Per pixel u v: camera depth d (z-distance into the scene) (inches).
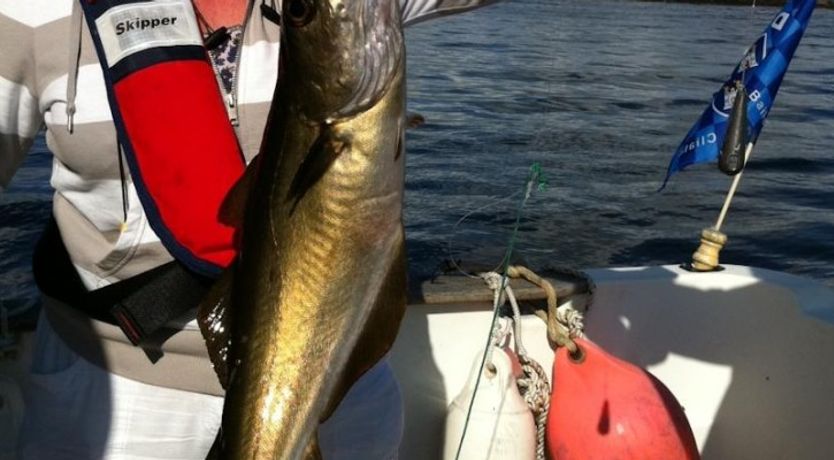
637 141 491.8
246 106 66.4
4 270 215.6
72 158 66.0
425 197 336.8
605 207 360.2
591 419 105.2
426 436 112.7
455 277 113.2
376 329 57.4
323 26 50.3
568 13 1529.3
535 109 554.6
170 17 64.6
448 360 112.5
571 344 108.9
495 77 667.4
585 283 114.7
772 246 336.2
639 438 103.4
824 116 612.7
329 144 52.2
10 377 95.1
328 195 53.3
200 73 64.4
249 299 57.7
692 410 122.6
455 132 467.5
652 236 332.8
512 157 421.1
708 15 1694.1
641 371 108.7
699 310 122.5
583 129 512.7
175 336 68.1
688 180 414.0
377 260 54.9
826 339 114.8
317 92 51.5
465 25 1082.1
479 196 341.4
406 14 73.3
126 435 69.6
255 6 67.4
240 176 63.5
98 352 69.8
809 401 116.8
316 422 58.2
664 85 707.4
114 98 63.6
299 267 55.4
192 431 70.1
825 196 402.6
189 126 63.5
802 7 116.8
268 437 57.9
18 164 71.6
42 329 73.8
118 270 67.6
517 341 110.5
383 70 50.7
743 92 97.2
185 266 66.1
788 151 494.9
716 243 125.4
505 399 106.5
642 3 2080.5
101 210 67.1
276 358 57.2
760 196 398.3
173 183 63.6
